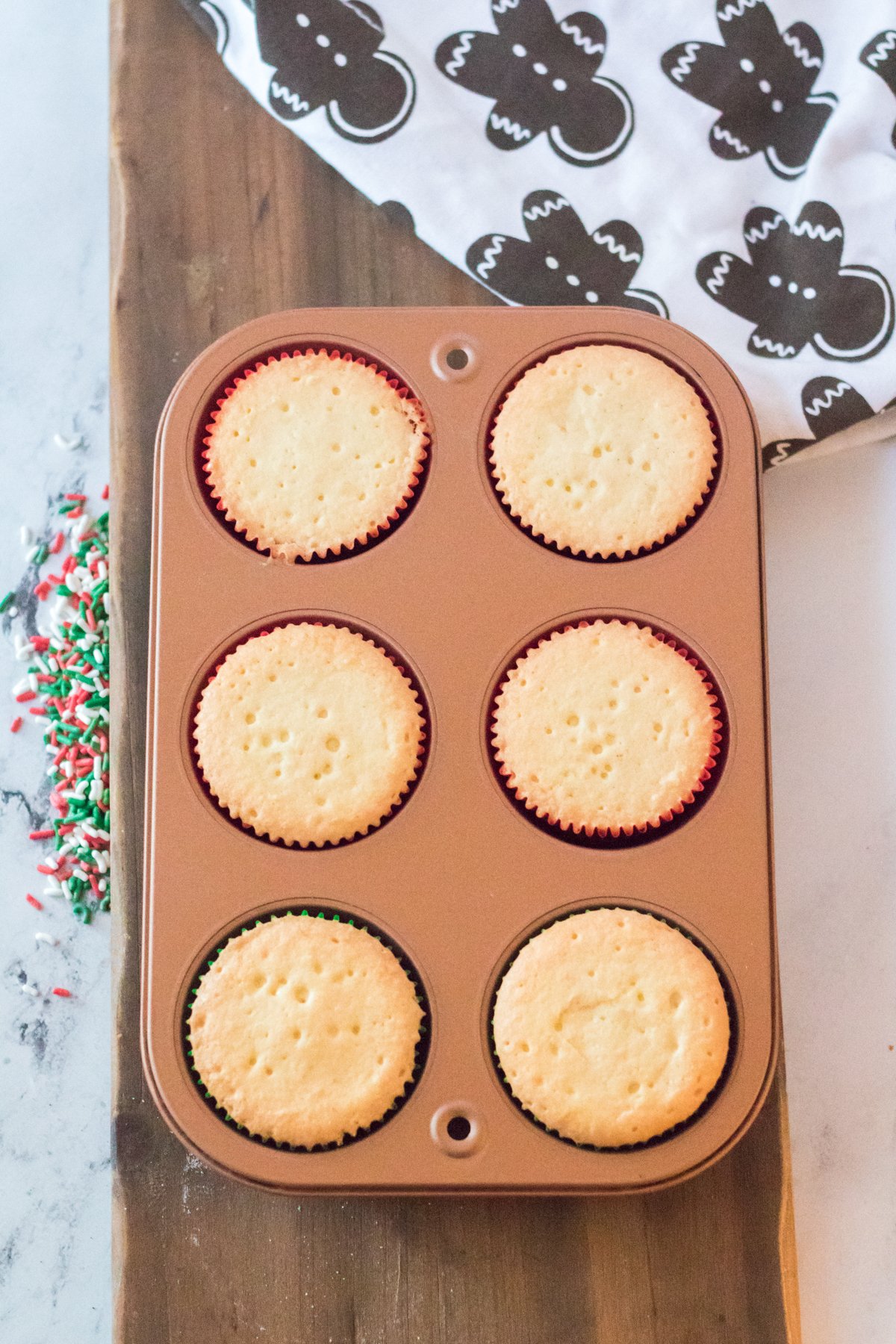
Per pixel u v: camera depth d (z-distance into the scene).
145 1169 0.66
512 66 0.74
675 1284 0.65
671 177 0.73
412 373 0.67
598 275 0.73
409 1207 0.66
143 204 0.73
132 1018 0.68
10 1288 0.77
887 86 0.73
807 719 0.76
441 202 0.73
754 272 0.73
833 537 0.76
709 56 0.74
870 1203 0.73
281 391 0.67
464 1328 0.65
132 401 0.71
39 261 0.84
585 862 0.64
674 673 0.65
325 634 0.65
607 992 0.63
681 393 0.67
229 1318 0.65
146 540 0.70
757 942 0.63
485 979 0.63
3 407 0.83
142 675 0.70
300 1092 0.62
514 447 0.66
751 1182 0.66
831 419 0.72
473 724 0.65
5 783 0.80
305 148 0.73
